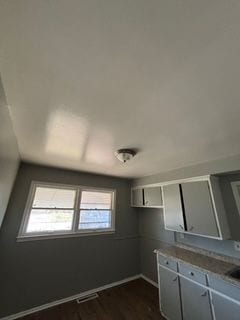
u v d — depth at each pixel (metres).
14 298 2.21
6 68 0.85
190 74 0.87
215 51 0.74
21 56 0.78
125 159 2.00
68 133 1.57
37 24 0.64
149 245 3.45
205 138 1.63
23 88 0.98
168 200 2.78
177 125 1.39
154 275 3.18
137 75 0.88
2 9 0.60
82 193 3.21
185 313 1.94
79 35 0.68
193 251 2.52
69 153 2.15
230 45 0.71
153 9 0.59
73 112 1.22
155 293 2.83
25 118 1.32
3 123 1.17
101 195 3.46
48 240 2.63
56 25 0.65
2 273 2.20
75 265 2.78
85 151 2.05
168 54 0.76
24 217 2.50
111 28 0.66
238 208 2.14
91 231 3.09
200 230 2.23
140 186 3.58
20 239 2.40
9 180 1.95
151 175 3.34
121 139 1.67
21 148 2.01
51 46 0.73
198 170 2.45
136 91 1.00
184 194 2.55
